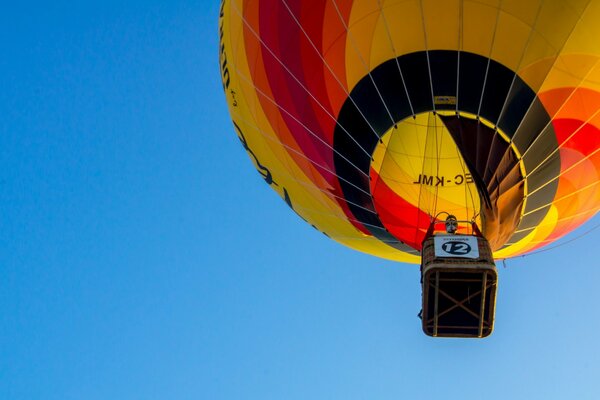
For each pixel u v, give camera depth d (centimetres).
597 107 2280
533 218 2455
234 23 2506
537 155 2319
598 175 2414
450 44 2241
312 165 2464
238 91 2545
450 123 2294
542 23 2212
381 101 2312
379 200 2456
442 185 2452
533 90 2256
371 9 2253
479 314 2158
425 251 2175
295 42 2344
